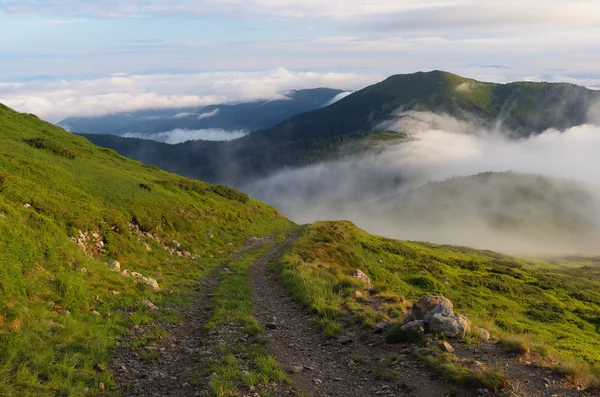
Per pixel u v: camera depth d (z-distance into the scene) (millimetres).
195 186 61688
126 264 26656
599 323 34938
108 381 10953
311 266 30641
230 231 51250
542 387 10578
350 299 20266
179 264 31391
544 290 50031
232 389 10445
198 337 15445
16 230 17188
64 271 17922
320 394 10625
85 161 51844
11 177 26672
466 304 34062
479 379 10406
